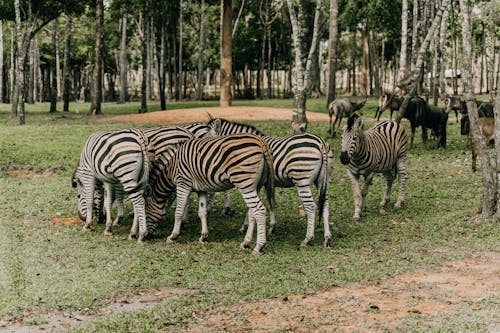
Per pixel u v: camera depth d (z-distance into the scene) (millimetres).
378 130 11336
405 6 22016
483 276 7629
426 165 15961
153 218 9789
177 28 54719
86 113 32250
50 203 12094
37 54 55438
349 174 10930
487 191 10562
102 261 8438
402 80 21312
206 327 6129
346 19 41062
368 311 6457
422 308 6520
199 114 26328
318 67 47094
